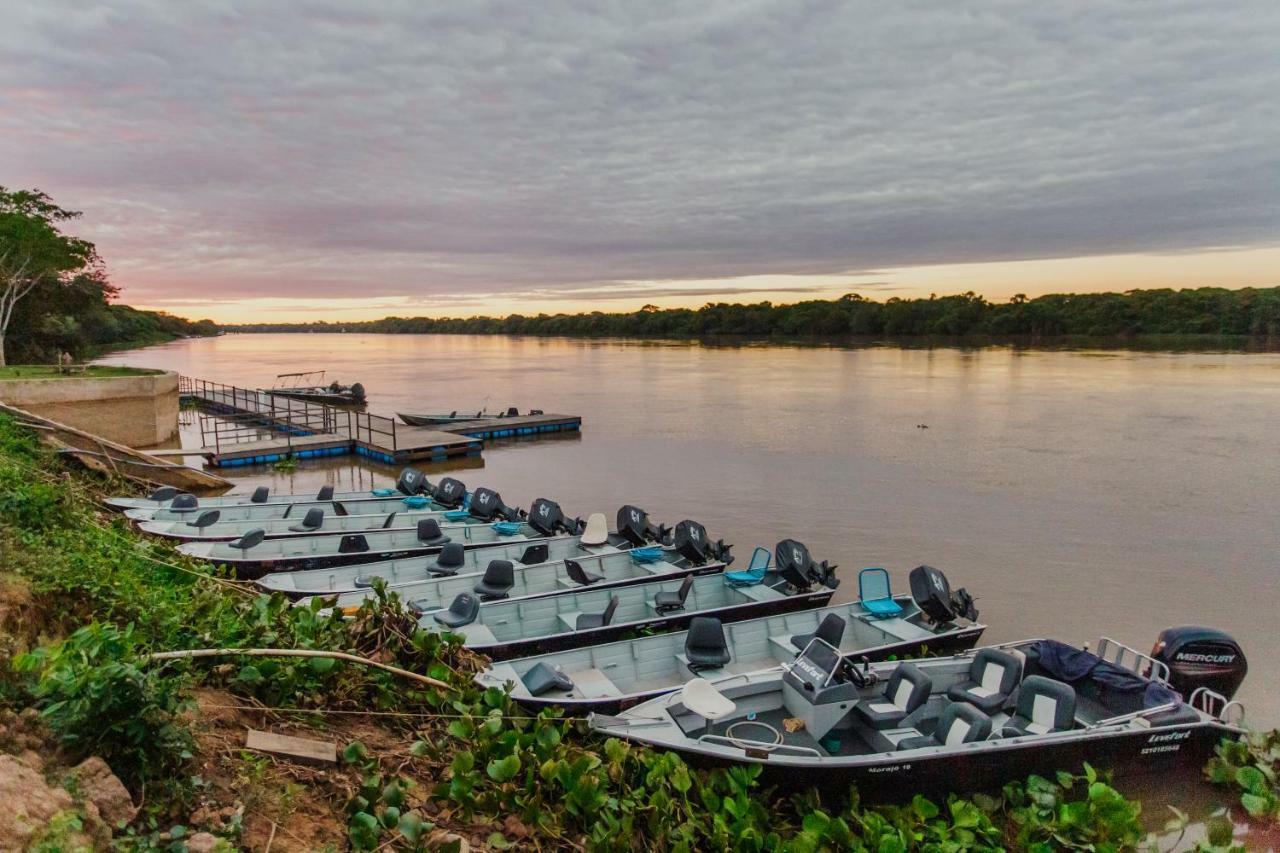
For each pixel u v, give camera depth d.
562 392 56.88
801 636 11.03
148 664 5.20
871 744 8.38
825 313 149.88
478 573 12.95
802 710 8.48
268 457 29.06
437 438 32.06
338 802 4.99
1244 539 19.19
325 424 35.12
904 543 19.11
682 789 6.45
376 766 5.41
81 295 52.06
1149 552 18.25
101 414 26.97
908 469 27.83
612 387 60.19
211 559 13.23
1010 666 8.92
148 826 4.03
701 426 38.72
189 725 4.95
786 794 7.46
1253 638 13.38
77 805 3.68
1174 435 34.00
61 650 4.58
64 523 9.82
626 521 16.19
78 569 7.53
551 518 16.92
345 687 6.51
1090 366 71.44
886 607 11.95
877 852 6.54
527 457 31.16
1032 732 8.02
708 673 9.85
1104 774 8.01
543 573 13.63
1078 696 9.32
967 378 62.22
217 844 3.91
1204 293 111.19
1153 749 8.12
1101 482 25.52
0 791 3.42
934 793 7.64
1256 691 11.37
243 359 116.19
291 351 153.50
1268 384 52.78
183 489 22.55
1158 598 15.29
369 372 82.56
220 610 7.32
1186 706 8.41
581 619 11.55
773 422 39.75
